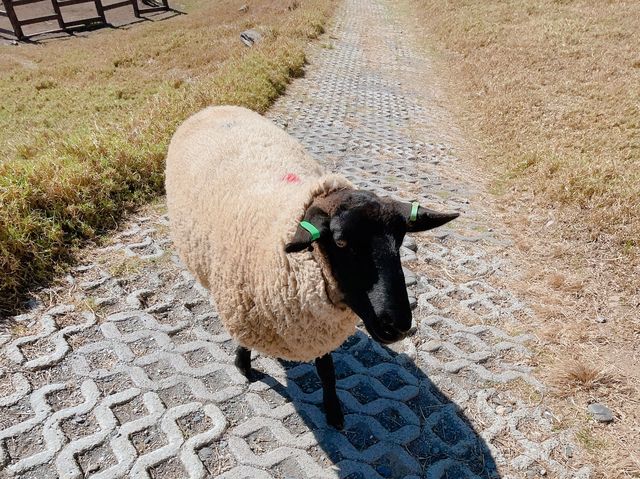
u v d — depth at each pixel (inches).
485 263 68.9
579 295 61.7
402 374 50.0
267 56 170.7
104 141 84.6
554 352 53.1
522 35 217.8
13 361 46.3
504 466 41.4
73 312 53.4
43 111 168.2
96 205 70.3
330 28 268.1
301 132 116.7
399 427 44.5
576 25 224.5
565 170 90.8
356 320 38.9
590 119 122.2
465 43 220.8
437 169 102.5
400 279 30.8
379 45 241.6
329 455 41.5
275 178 44.8
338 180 37.2
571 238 73.3
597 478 40.3
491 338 55.4
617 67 164.2
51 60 256.8
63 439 39.8
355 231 30.8
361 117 135.3
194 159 50.8
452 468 41.1
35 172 69.2
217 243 42.9
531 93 144.8
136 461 38.9
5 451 38.5
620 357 52.3
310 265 35.2
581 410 46.4
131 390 45.1
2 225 58.1
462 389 48.6
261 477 39.1
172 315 55.3
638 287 62.1
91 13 394.9
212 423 43.0
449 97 161.8
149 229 70.4
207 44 254.7
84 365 47.1
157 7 400.2
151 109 112.2
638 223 72.9
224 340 52.4
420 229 33.8
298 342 39.4
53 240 61.3
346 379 49.1
